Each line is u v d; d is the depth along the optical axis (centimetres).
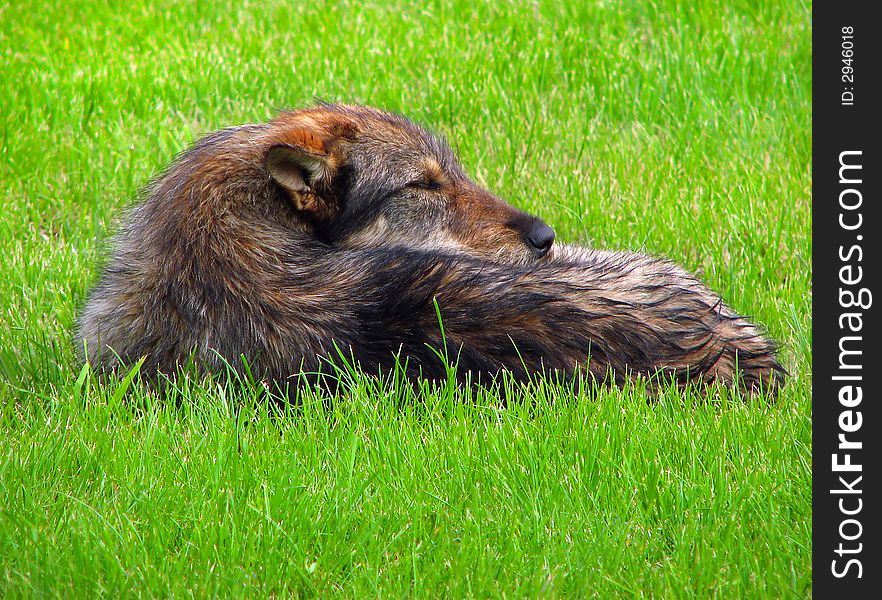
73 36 1877
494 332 955
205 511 820
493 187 1470
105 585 739
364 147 1062
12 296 1212
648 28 1847
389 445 884
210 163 993
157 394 979
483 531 802
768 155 1528
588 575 749
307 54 1781
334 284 969
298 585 761
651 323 986
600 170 1502
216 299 956
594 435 888
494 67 1716
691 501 825
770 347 1041
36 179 1459
